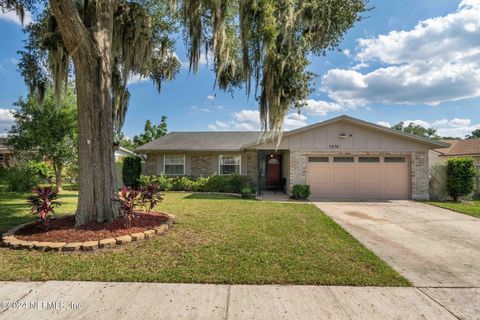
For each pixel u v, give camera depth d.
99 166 5.70
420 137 12.33
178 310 2.85
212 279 3.55
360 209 9.80
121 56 7.66
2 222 6.60
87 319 2.68
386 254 4.80
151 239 5.17
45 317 2.71
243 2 6.23
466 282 3.63
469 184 11.79
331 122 12.73
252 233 5.82
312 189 12.95
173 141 17.73
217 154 16.48
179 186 15.37
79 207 5.64
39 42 7.40
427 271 4.02
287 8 6.32
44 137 13.45
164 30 9.16
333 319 2.72
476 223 7.55
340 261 4.27
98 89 5.67
